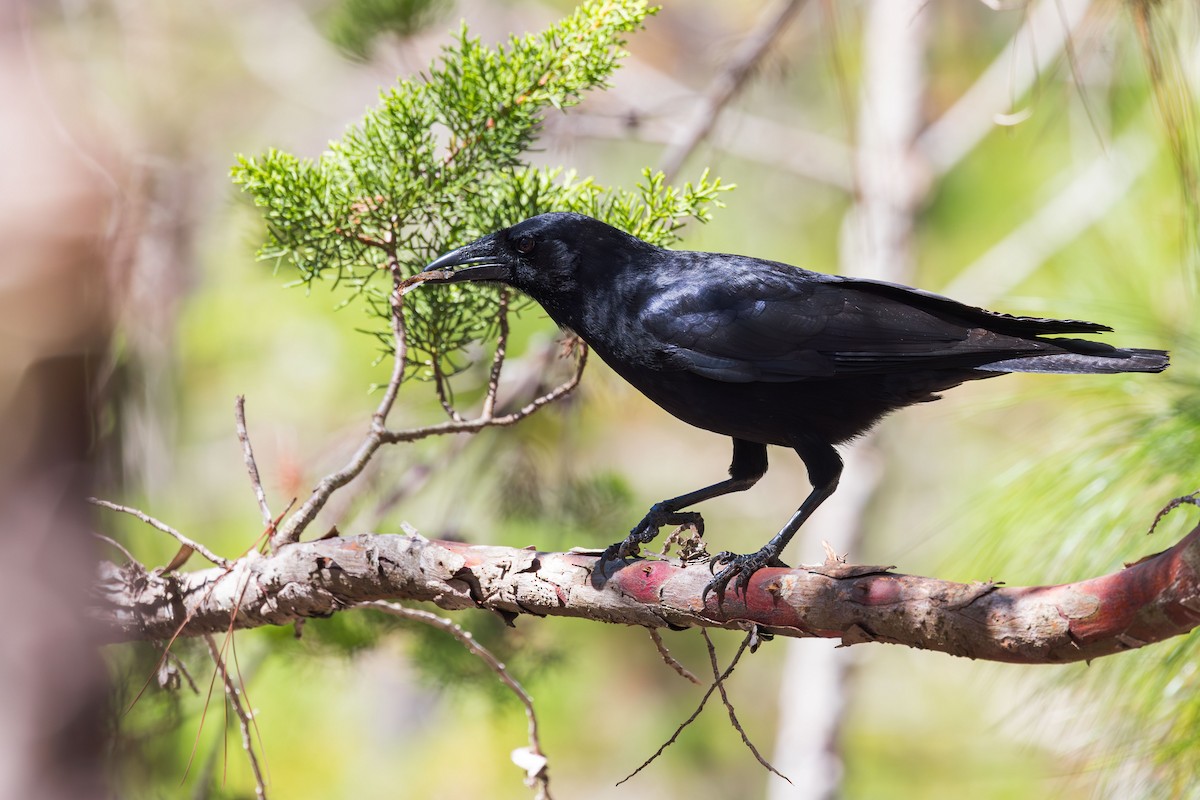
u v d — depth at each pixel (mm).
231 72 21266
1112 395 8672
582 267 8609
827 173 20094
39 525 5418
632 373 8945
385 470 13430
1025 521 8195
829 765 17297
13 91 5355
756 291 8633
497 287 8617
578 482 13539
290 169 7492
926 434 19922
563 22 7941
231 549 15234
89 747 5582
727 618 6254
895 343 8398
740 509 22359
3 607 5348
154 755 8227
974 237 19750
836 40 13664
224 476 16578
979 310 8367
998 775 16531
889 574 5781
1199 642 6938
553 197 8914
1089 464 8078
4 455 5348
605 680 19594
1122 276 10156
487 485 14453
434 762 18188
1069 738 7957
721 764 20188
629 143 20422
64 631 5461
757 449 9141
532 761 7336
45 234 5348
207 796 9680
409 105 7684
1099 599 5113
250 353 17250
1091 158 15922
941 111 20922
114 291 5945
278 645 11250
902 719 20281
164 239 12758
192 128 19328
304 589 6965
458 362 13055
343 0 11641
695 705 19828
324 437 15578
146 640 7328
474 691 12250
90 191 5559
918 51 18234
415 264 8281
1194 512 7426
